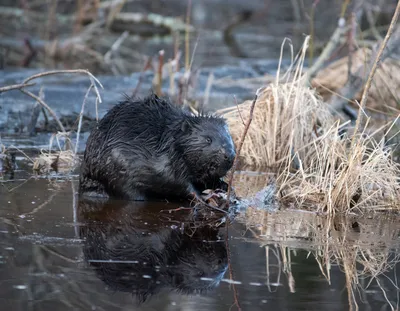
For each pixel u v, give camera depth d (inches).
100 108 690.8
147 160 419.8
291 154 534.9
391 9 1096.8
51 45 994.7
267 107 562.6
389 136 591.8
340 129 556.1
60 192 437.1
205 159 417.4
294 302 280.5
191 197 434.0
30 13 1256.8
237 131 563.8
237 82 828.0
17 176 473.7
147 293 285.1
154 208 412.5
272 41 1147.3
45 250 326.0
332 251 345.4
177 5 1402.6
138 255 326.6
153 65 794.8
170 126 425.7
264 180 494.6
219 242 351.9
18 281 289.9
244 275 308.2
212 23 1309.1
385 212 426.0
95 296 279.3
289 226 386.3
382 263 331.3
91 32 1147.3
